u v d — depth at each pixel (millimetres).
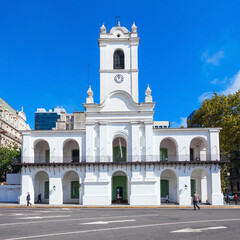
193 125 51469
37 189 41375
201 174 40812
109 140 38688
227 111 46094
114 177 40875
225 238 12773
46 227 15523
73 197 41094
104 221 18062
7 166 52844
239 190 68375
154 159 38250
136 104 38844
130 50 41438
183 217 20812
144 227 15555
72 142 42125
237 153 56594
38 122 142875
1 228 15227
